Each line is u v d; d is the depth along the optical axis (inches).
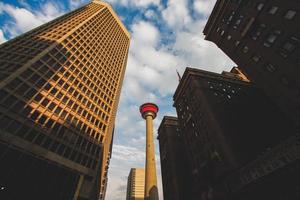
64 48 2438.5
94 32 3321.9
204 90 2337.6
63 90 2167.8
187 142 2407.7
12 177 1428.4
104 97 2819.9
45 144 1749.5
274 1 1550.2
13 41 2244.1
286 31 1434.5
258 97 2402.8
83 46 2834.6
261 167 1339.8
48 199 1590.8
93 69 2824.8
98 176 2356.1
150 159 3248.0
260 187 1328.7
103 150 2411.4
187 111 2556.6
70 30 2797.7
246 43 1860.2
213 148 1844.2
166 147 3329.2
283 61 1459.2
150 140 3597.4
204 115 2089.1
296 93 1371.8
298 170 1136.8
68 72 2338.8
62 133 1950.1
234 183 1529.3
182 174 2810.0
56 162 1763.0
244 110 2159.2
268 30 1606.8
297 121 1370.6
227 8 2118.6
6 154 1450.5
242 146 1733.5
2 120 1519.4
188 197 2516.0
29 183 1510.8
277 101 1544.0
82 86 2469.2
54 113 1953.7
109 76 3174.2
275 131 1963.6
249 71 1823.3
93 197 2246.6
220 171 1684.3
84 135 2190.0
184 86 2706.7
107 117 2701.8
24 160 1540.4
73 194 1777.8
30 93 1817.2
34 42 2325.3
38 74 1950.1
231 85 2546.8
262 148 1772.9
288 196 1161.4
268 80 1612.9
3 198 1350.9
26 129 1656.0
